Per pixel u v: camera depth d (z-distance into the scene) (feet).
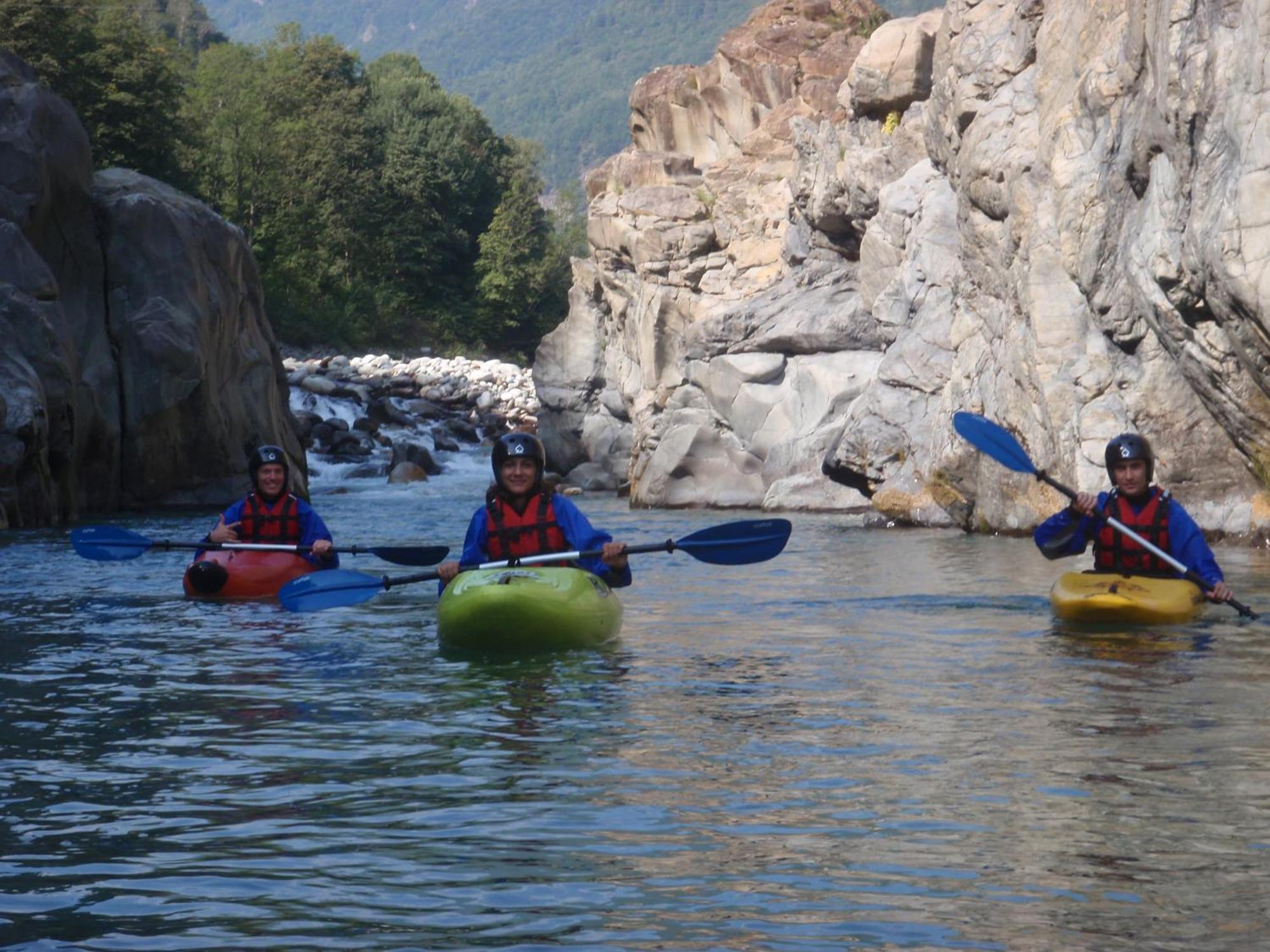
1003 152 52.75
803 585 36.17
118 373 74.79
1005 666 23.07
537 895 11.93
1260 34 36.40
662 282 84.17
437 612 28.66
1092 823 13.71
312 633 27.99
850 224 74.84
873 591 34.42
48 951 10.79
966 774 15.74
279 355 92.84
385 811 14.52
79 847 13.38
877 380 62.49
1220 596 28.22
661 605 32.35
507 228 263.08
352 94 253.03
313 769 16.37
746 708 19.83
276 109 245.65
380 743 17.72
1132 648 24.84
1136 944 10.59
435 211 257.14
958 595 33.24
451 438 122.62
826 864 12.64
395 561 33.27
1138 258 43.09
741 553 28.50
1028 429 50.85
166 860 12.96
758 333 74.38
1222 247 37.35
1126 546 29.89
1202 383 42.78
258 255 213.46
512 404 138.82
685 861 12.77
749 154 88.94
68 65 165.68
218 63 238.89
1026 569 39.01
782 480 70.28
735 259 84.07
